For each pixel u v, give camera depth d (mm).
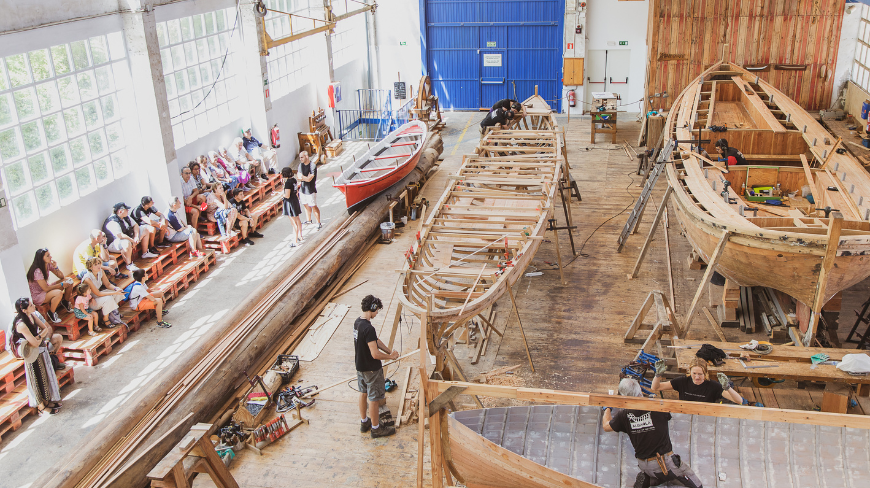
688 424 6281
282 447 7062
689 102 14500
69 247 10758
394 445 7027
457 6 22062
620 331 9086
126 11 11562
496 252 9727
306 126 19000
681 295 10000
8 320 9117
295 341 9188
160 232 11977
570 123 20875
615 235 12375
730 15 17188
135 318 10172
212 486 6562
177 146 13523
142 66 11891
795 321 8219
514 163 12070
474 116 22531
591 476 6113
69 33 10555
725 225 8086
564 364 8352
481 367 8375
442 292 8453
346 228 11914
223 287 11555
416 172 14633
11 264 9031
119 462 6406
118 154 12062
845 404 6477
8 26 9469
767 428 6184
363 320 6855
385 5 22328
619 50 21344
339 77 20844
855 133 15227
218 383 7637
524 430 6375
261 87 15898
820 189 9867
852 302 9766
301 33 17094
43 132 10281
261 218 14195
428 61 22969
